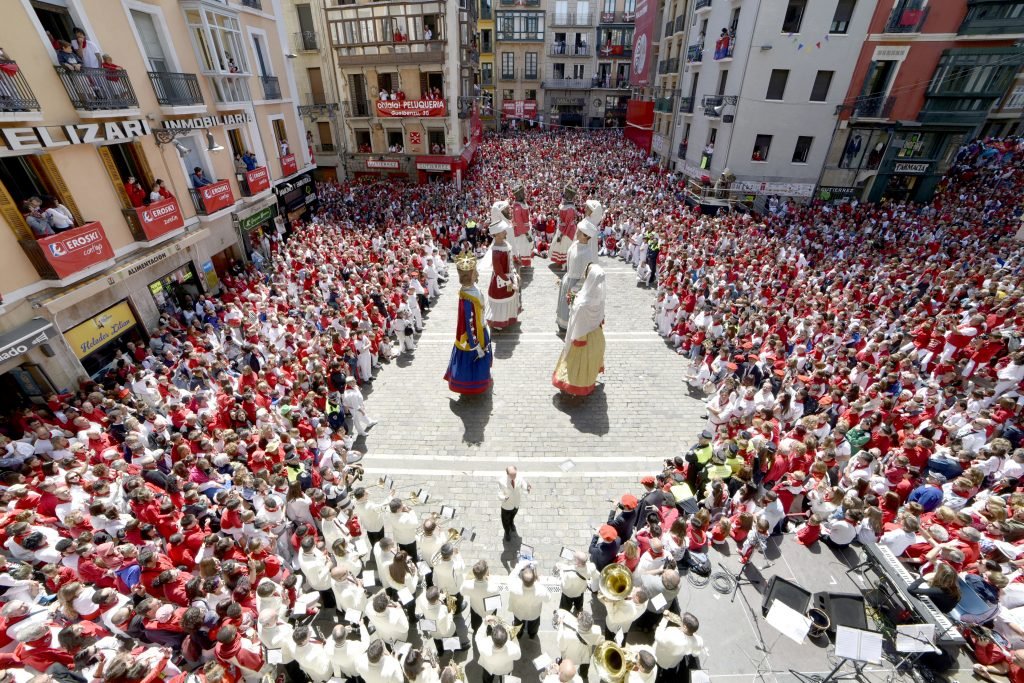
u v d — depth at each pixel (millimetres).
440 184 34250
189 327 15422
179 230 16250
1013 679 5340
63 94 12297
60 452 9609
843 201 29000
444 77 32562
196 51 17703
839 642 5016
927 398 10688
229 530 7754
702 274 18125
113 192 14055
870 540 6824
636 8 53062
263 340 14586
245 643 5918
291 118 25422
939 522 6918
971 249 19922
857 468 8875
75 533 7594
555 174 37875
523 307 18906
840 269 18703
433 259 20391
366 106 35156
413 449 11602
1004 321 13219
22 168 11844
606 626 7141
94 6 13352
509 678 5977
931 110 26406
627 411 12914
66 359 11945
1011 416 10148
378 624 6465
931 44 25109
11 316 10984
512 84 65125
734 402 11328
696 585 6605
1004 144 32062
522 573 6582
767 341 13211
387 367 15164
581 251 15391
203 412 10781
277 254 21062
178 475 8828
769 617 5484
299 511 8438
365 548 8109
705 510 7160
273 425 10234
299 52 34312
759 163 28844
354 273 18625
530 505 9930
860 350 13336
